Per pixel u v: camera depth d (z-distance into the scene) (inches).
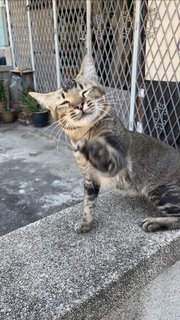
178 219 19.4
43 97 19.6
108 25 48.6
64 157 58.3
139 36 41.2
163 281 18.9
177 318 21.3
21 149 63.6
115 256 17.2
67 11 56.8
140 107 44.4
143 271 17.0
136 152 20.3
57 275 15.9
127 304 16.8
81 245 18.2
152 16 38.6
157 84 40.7
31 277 15.9
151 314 19.2
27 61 79.0
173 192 19.7
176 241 18.5
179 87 38.0
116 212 21.5
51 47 66.6
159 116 41.5
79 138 18.5
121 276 15.8
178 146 40.0
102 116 18.4
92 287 15.1
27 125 79.0
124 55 46.4
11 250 18.1
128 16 44.1
